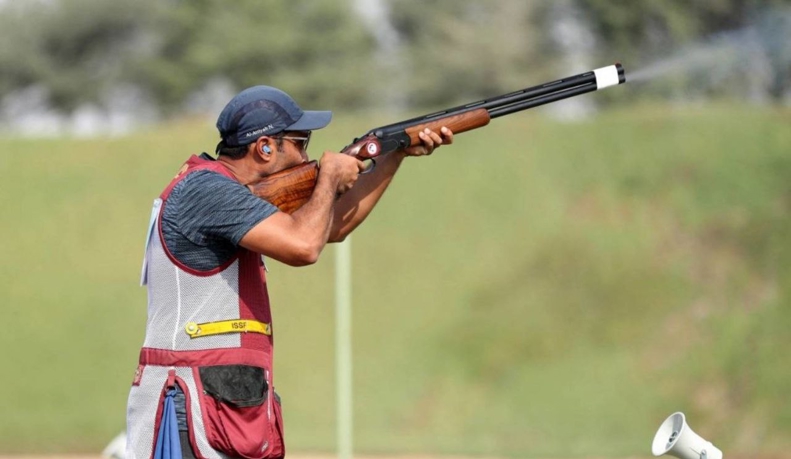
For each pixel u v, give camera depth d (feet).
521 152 255.29
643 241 227.81
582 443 185.16
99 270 237.45
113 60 445.37
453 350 208.54
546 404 195.62
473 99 404.77
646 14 353.92
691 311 210.79
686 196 237.45
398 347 210.18
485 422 192.95
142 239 245.86
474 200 243.40
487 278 223.30
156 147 274.16
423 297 220.64
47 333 221.25
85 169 266.98
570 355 205.77
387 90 411.54
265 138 49.90
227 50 426.10
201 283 48.34
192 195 47.96
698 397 194.18
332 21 426.10
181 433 47.60
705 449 58.39
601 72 55.31
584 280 220.23
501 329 211.82
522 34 395.75
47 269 237.66
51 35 444.55
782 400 191.01
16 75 443.73
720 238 225.97
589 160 251.19
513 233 233.96
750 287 214.48
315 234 47.80
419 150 54.70
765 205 232.32
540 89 55.01
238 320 48.67
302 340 213.25
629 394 195.72
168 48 443.32
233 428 47.85
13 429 196.34
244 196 47.73
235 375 48.08
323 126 50.78
